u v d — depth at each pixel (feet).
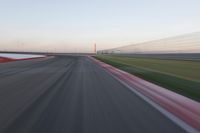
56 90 43.65
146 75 72.79
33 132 19.76
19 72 86.53
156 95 38.34
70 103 31.73
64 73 82.94
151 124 22.02
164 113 26.35
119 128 20.77
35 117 24.54
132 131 19.95
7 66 122.93
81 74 79.30
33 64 144.05
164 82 55.52
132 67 109.19
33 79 63.21
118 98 35.68
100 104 31.12
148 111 27.30
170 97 36.37
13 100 33.88
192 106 30.14
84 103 31.73
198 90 42.27
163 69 91.71
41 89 44.91
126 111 27.22
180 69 90.79
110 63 155.53
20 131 20.03
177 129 20.58
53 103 31.71
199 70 85.92
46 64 145.38
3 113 26.32
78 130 20.21
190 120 23.62
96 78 66.85
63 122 22.65
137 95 38.52
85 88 46.52
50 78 65.98
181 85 49.11
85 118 24.06
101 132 19.69
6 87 47.60
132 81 59.41
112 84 53.26
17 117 24.57
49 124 21.99
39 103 31.71
